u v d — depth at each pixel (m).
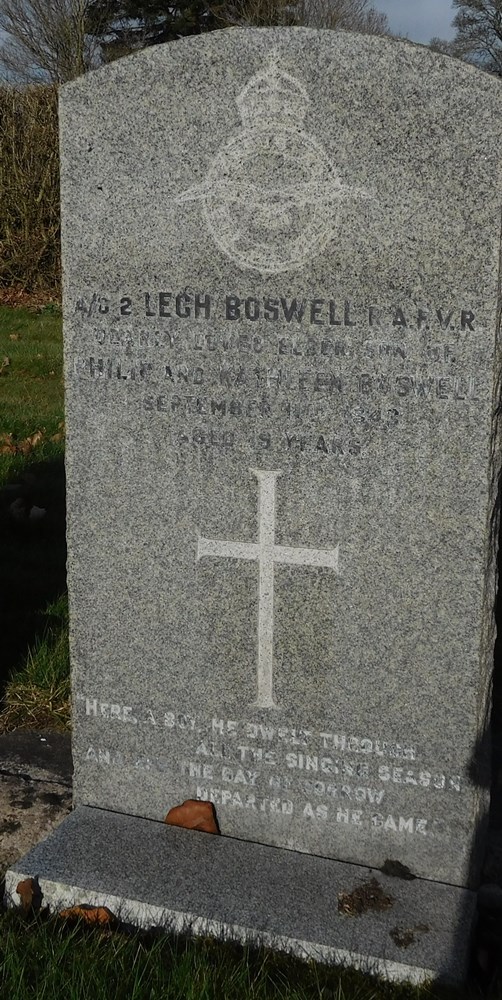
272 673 1.45
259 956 1.31
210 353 1.40
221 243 1.37
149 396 1.43
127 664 1.49
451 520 1.36
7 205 5.66
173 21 11.12
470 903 1.38
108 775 1.53
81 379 1.44
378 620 1.40
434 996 1.26
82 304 1.43
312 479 1.39
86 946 1.31
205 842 1.47
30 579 2.19
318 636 1.42
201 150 1.35
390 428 1.36
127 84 1.36
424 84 1.28
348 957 1.30
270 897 1.38
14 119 5.60
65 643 1.93
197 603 1.46
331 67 1.30
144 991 1.25
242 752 1.47
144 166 1.37
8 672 1.87
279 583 1.43
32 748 1.72
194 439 1.42
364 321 1.34
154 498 1.45
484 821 1.46
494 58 12.73
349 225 1.33
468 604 1.37
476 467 1.34
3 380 3.80
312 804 1.46
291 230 1.34
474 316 1.31
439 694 1.40
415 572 1.38
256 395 1.39
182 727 1.49
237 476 1.42
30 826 1.54
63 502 2.56
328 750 1.44
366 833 1.44
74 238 1.41
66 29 9.01
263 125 1.33
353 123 1.31
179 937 1.34
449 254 1.30
